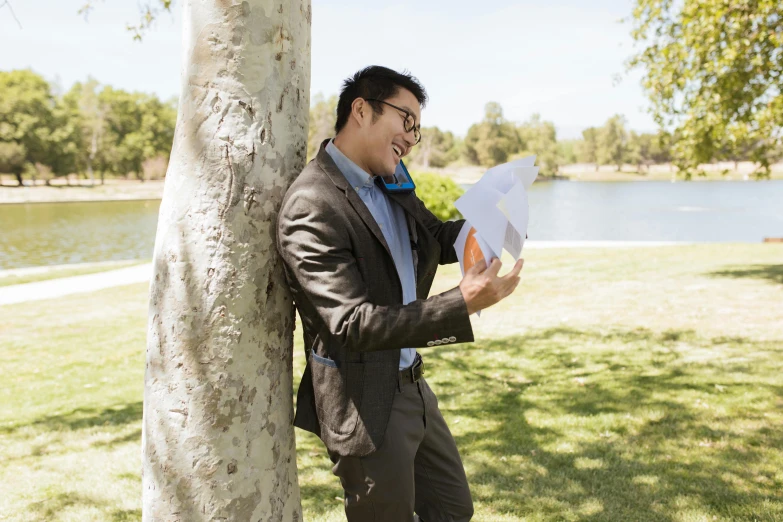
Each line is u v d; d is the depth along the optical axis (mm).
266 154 1674
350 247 1610
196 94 1634
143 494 1746
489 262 1616
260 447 1720
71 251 24438
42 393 5984
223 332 1641
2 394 5980
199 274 1630
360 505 1811
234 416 1665
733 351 6027
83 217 41125
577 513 3098
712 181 97625
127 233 31234
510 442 4113
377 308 1495
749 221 33812
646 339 6695
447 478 2072
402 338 1481
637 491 3311
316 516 3195
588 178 110812
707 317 7551
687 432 4094
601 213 40312
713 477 3426
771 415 4309
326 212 1577
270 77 1673
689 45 9828
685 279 10414
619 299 9039
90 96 84625
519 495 3324
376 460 1756
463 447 4070
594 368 5762
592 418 4469
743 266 11594
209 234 1627
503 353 6527
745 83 9656
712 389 4934
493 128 108625
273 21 1666
